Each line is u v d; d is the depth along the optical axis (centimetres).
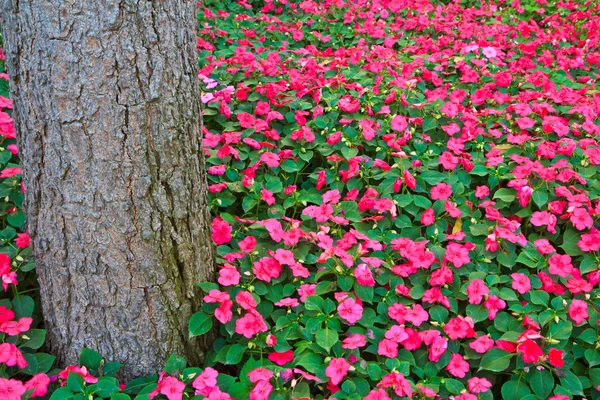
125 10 204
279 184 359
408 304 293
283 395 246
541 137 422
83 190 222
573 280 296
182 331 263
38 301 284
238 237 324
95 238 229
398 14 764
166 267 246
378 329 278
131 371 258
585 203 349
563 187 350
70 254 235
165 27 216
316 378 243
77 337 254
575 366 279
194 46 239
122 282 238
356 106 423
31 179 229
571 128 441
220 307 256
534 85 521
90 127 213
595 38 679
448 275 290
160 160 228
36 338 249
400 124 407
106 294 240
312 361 255
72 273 239
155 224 235
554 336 270
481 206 354
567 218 349
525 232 359
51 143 217
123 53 207
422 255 302
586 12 792
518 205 364
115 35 204
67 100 210
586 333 278
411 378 264
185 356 269
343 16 741
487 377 272
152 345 255
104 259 233
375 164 374
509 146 418
